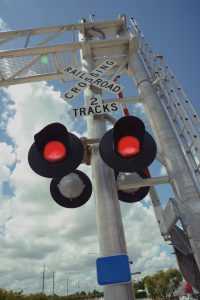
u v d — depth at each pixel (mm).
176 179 2303
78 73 2654
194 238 2078
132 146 1673
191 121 2490
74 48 3314
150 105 2740
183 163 2357
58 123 1652
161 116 2635
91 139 2158
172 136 2510
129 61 3217
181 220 2199
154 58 3064
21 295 42281
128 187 2287
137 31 3377
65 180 2105
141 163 1718
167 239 2461
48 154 1683
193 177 2316
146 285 62656
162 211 2549
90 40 3289
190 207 2166
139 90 2967
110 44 3168
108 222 1986
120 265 1792
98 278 1778
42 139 1672
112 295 1743
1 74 3537
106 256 1863
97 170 2199
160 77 2861
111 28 3514
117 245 1896
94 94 2625
